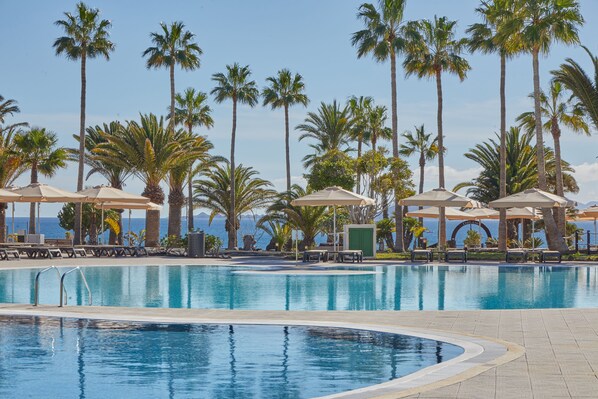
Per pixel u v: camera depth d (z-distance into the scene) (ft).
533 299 59.26
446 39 140.46
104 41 142.92
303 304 55.21
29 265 90.63
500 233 129.80
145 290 64.64
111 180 155.02
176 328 39.17
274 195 154.20
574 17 116.47
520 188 168.66
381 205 132.77
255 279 75.82
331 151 143.13
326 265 97.09
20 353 32.76
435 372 26.91
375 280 75.46
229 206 154.71
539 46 119.14
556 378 25.80
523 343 33.76
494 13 122.52
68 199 111.04
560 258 104.47
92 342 35.29
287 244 143.54
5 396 25.55
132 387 26.76
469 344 33.60
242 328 39.14
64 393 25.95
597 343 33.68
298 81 170.30
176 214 144.97
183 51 154.71
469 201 107.14
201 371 29.25
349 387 26.63
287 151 169.58
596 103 124.26
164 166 140.56
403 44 133.39
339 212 143.02
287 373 28.86
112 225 152.05
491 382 25.13
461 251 107.65
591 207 140.46
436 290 65.92
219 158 155.22
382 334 37.32
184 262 100.83
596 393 23.49
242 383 27.30
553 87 152.05
